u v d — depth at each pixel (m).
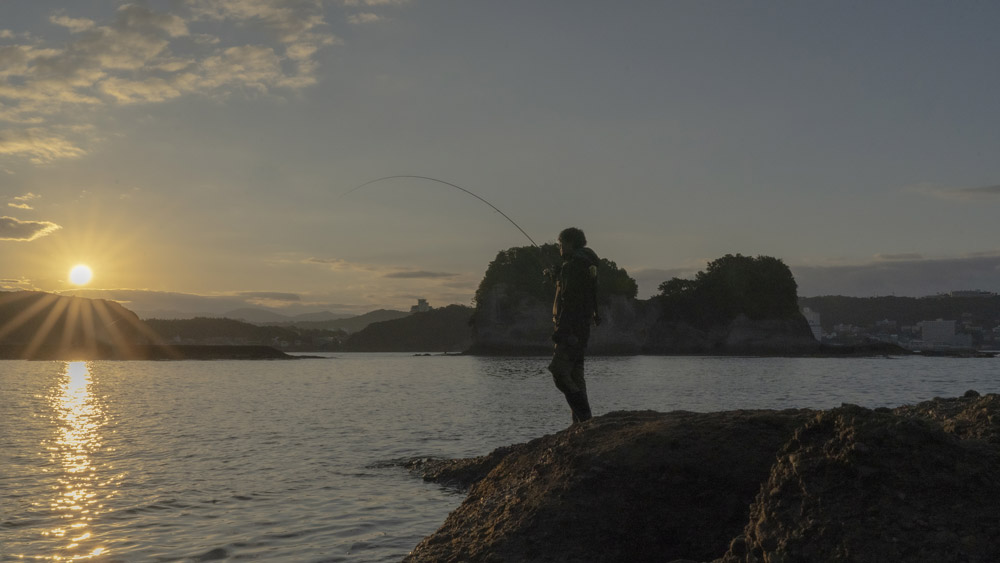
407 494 8.87
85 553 6.18
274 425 16.91
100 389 32.38
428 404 23.22
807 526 3.48
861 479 3.52
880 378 42.34
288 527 7.14
